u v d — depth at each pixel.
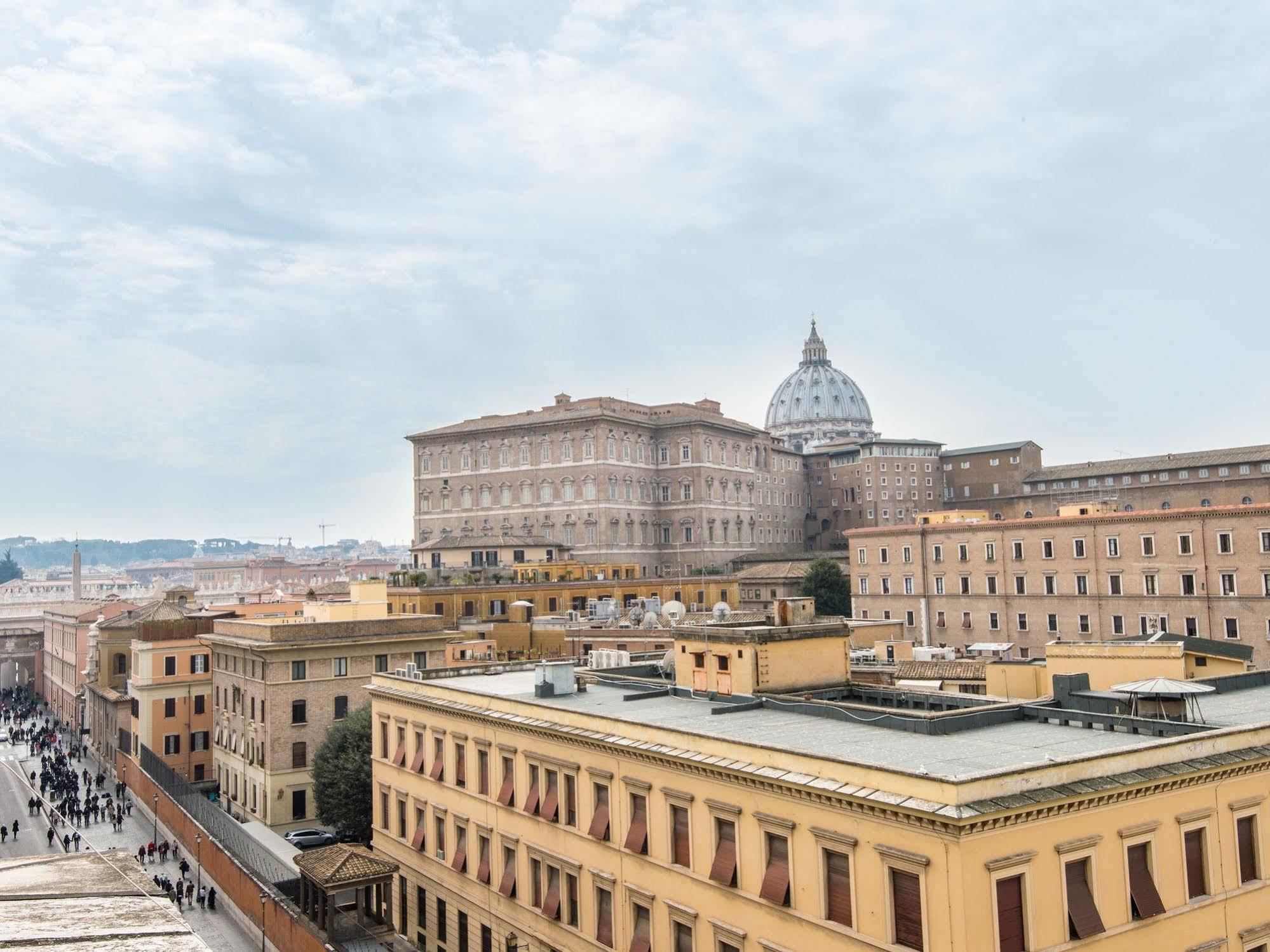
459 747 50.81
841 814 28.73
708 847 33.94
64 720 149.50
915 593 135.62
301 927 49.84
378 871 50.44
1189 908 29.27
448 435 175.75
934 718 35.88
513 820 45.34
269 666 78.75
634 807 38.00
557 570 143.25
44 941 9.80
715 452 179.38
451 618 120.81
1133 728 34.78
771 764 31.39
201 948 9.73
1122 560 116.44
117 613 145.75
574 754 41.28
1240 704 40.56
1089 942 26.97
